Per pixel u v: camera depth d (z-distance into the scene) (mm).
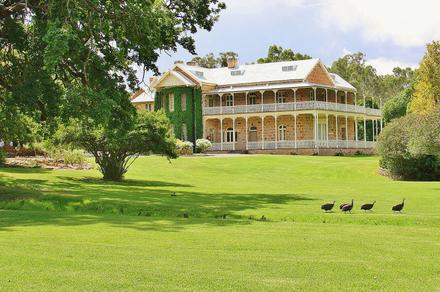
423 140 34906
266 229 15109
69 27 20734
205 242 12453
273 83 70188
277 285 8523
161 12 26344
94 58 23094
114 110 25734
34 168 41406
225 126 73000
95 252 10914
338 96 74750
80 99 21453
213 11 30578
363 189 32344
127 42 24250
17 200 22266
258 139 71250
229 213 19234
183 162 52656
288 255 10992
